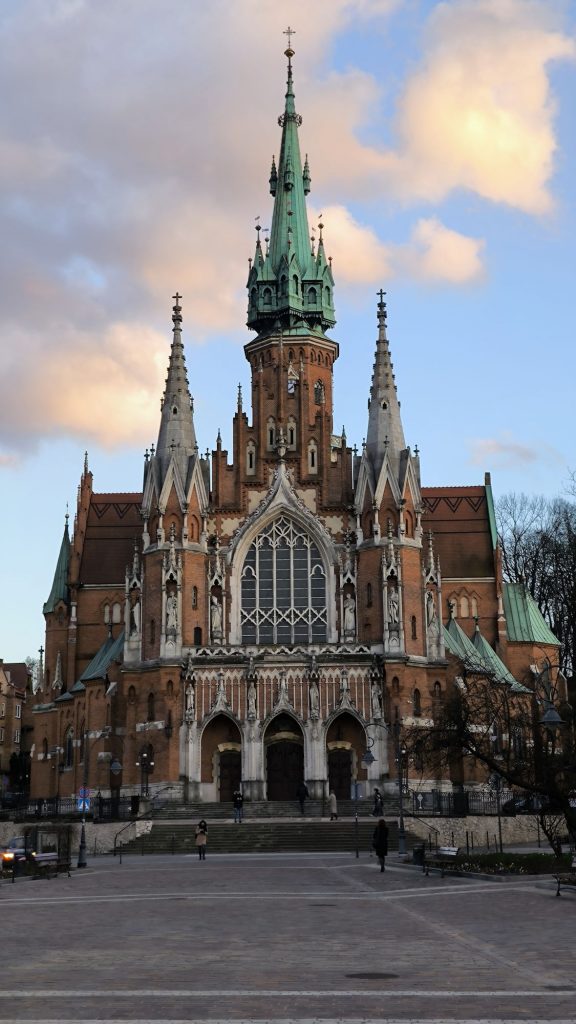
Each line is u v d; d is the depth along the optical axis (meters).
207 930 30.97
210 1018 18.86
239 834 79.31
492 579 114.00
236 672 95.25
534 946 27.23
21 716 174.25
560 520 125.19
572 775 59.06
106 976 23.08
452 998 20.59
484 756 60.16
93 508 121.38
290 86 127.88
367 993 21.09
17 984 22.16
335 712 93.81
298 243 122.50
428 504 119.62
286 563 100.50
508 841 83.19
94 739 103.19
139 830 80.75
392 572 96.44
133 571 99.69
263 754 93.75
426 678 96.75
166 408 102.88
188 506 99.12
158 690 95.31
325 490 101.25
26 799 114.62
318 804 88.88
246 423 103.69
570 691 114.00
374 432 101.06
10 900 41.62
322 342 121.00
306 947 27.34
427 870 52.09
